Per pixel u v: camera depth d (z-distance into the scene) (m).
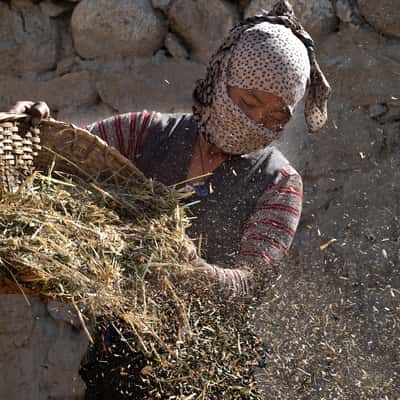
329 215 7.51
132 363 5.25
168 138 5.47
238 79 5.16
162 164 5.43
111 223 5.03
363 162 7.46
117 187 5.20
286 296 6.12
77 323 8.34
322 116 5.62
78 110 8.34
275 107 5.17
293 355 5.82
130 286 4.84
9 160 5.04
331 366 5.86
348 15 7.39
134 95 8.15
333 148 7.52
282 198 5.42
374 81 7.41
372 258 7.30
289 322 5.97
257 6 7.69
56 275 4.68
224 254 5.38
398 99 7.34
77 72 8.30
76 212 4.98
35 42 8.40
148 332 4.99
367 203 7.43
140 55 8.12
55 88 8.38
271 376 5.72
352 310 6.95
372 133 7.44
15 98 8.51
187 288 5.08
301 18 7.47
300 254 7.48
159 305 4.99
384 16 7.32
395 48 7.36
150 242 4.98
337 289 7.21
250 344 5.40
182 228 5.08
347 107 7.49
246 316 5.39
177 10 7.95
